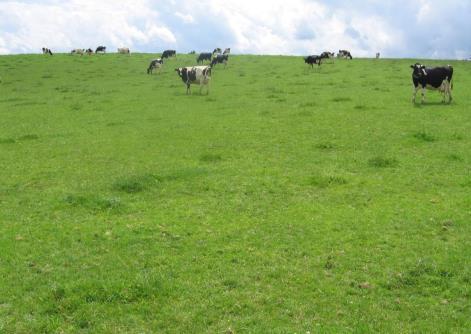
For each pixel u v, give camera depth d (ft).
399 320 26.43
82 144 70.18
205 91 124.88
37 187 51.21
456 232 37.35
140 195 47.57
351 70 164.96
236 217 41.37
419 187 47.73
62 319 27.04
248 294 29.17
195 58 238.27
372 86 122.31
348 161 57.16
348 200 44.78
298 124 78.28
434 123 75.31
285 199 45.47
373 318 26.61
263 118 84.38
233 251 35.12
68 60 218.18
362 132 71.10
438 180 49.49
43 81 159.33
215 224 39.99
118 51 271.90
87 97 120.47
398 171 52.75
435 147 62.08
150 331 25.88
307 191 47.44
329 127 75.25
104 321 26.73
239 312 27.43
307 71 166.71
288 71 168.76
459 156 57.11
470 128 71.36
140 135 74.74
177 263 33.35
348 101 99.45
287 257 33.96
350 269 32.14
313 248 35.27
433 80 90.84
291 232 38.11
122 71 183.52
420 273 31.14
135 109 99.30
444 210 41.57
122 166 57.98
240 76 157.79
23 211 44.04
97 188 49.80
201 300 28.66
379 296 28.84
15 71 183.83
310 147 64.08
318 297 28.86
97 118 90.89
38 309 27.99
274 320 26.61
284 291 29.50
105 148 67.31
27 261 34.14
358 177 50.98
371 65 181.78
